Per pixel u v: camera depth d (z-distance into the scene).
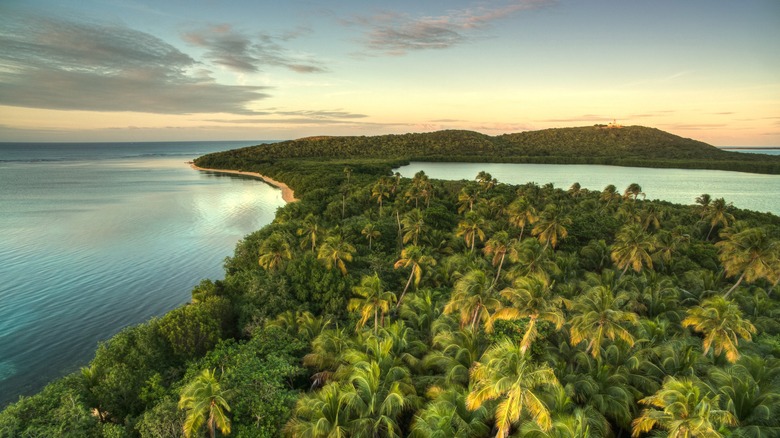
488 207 89.81
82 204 139.00
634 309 45.31
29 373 44.47
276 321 40.34
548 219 64.06
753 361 29.02
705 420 18.80
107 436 24.73
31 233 99.44
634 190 111.31
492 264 61.06
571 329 30.83
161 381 32.34
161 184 198.00
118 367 31.47
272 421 26.38
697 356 31.44
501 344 23.45
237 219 117.62
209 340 37.66
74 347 49.66
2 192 166.38
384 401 24.03
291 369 30.83
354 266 57.94
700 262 66.50
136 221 113.69
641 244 53.41
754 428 22.28
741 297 49.19
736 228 75.25
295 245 64.81
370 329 37.91
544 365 21.62
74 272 73.81
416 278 49.94
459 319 38.22
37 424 24.77
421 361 31.89
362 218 87.19
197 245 90.88
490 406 24.48
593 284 51.94
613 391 27.06
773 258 48.00
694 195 172.12
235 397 27.70
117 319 56.78
